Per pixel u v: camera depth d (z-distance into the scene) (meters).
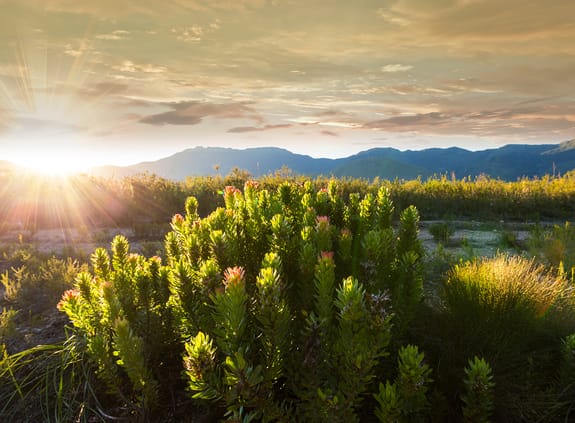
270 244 2.97
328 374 2.09
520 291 3.01
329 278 2.20
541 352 2.87
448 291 3.16
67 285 5.49
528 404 2.44
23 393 2.92
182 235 3.35
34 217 12.61
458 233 10.30
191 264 2.91
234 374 1.77
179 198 14.42
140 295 2.97
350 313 1.89
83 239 10.24
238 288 2.01
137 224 10.93
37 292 5.45
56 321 4.30
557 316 3.26
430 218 14.00
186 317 2.63
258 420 2.27
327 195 4.07
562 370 2.61
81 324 2.80
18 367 3.22
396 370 2.48
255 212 3.34
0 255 8.18
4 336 3.87
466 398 2.03
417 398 1.93
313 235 2.88
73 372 2.85
